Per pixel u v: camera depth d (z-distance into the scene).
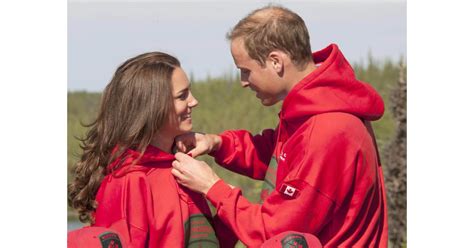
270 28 3.63
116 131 3.62
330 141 3.50
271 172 3.77
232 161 3.93
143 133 3.59
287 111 3.64
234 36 3.71
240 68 3.72
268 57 3.64
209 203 3.81
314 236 3.53
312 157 3.49
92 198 3.68
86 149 3.73
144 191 3.60
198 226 3.67
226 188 3.57
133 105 3.59
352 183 3.54
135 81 3.60
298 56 3.65
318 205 3.50
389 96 6.07
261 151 4.01
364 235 3.62
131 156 3.62
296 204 3.49
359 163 3.54
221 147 3.90
